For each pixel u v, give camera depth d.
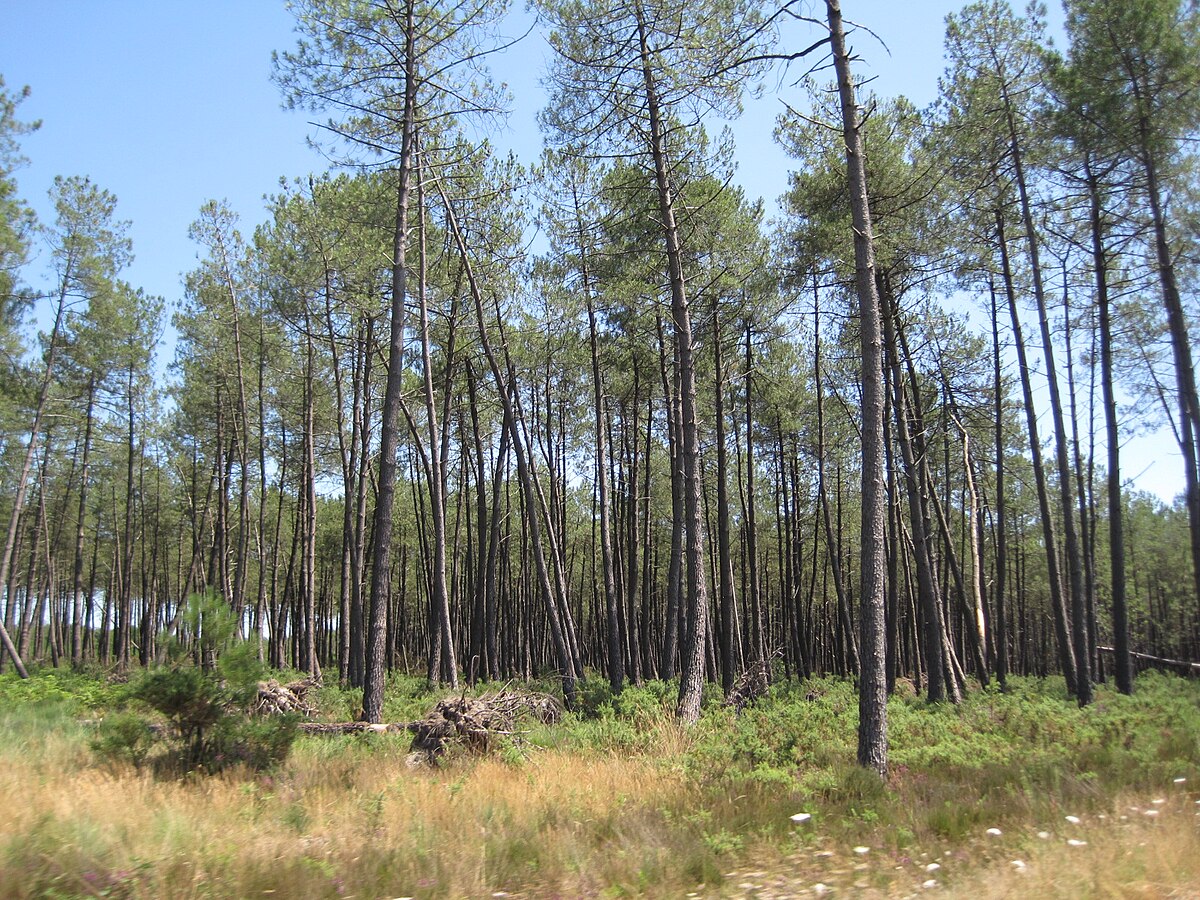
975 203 17.50
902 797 8.02
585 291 20.23
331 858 6.20
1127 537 38.78
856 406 25.11
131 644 42.59
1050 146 16.22
